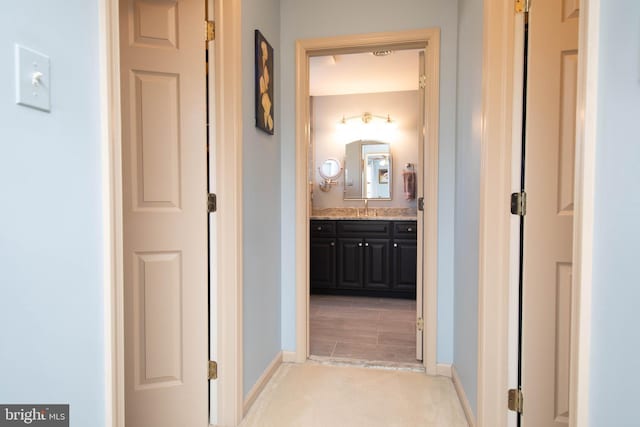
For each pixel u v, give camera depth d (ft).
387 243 12.92
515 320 4.76
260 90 6.37
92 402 2.72
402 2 7.29
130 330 5.14
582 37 2.58
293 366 7.59
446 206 7.18
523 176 4.68
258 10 6.46
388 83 13.70
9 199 2.10
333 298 13.04
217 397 5.52
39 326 2.30
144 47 5.08
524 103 4.65
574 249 2.69
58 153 2.41
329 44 7.55
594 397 2.48
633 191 2.10
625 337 2.17
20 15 2.15
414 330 9.75
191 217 5.31
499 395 4.84
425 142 7.40
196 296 5.36
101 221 2.77
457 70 6.94
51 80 2.36
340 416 5.78
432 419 5.72
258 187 6.47
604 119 2.39
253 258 6.21
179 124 5.24
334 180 15.24
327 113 15.21
